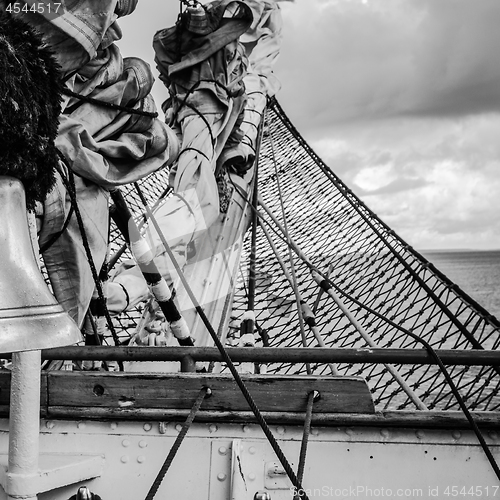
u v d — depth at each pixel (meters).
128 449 3.36
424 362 3.38
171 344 5.32
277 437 3.33
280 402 3.31
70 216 3.57
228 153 7.97
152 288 3.85
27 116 2.22
